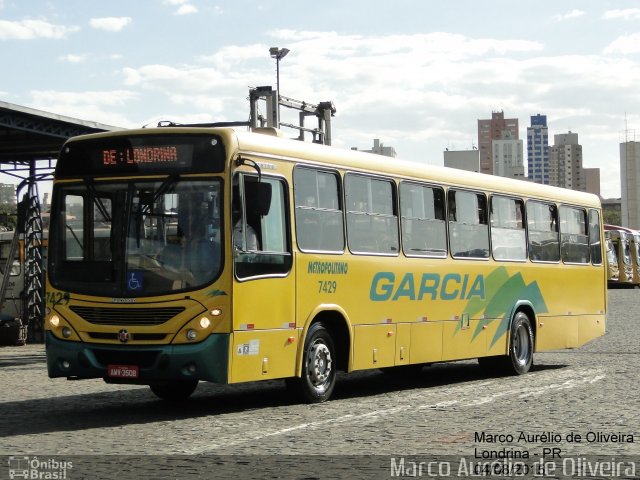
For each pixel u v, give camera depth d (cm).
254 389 1661
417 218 1627
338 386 1712
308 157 1385
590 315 2195
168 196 1250
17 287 3212
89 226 1279
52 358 1282
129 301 1238
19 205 1476
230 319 1218
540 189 2030
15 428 1154
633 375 1794
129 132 1277
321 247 1397
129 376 1234
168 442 1029
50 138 2469
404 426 1139
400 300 1567
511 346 1886
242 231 1246
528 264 1956
